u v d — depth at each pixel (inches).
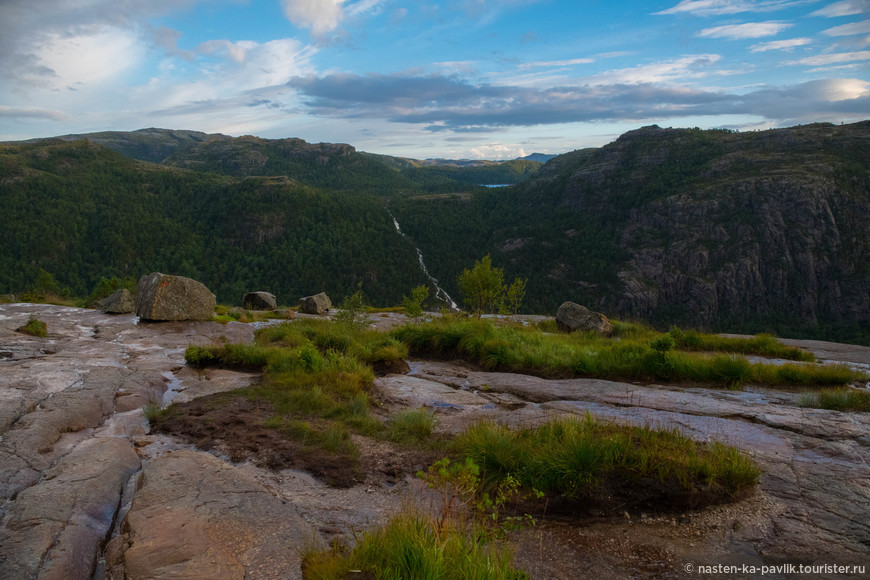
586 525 166.4
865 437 234.4
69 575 126.6
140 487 174.7
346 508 172.7
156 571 125.2
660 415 275.6
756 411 279.4
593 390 337.1
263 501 168.1
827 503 174.2
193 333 531.5
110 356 392.5
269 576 127.3
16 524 145.8
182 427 245.8
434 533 137.0
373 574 126.1
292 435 239.1
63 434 230.1
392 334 532.1
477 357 451.5
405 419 260.5
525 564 142.5
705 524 165.2
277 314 818.2
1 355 364.8
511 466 196.2
